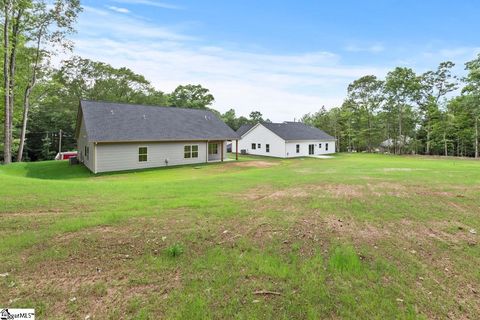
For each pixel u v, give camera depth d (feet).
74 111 120.16
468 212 19.48
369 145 142.72
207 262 11.39
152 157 65.46
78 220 15.97
